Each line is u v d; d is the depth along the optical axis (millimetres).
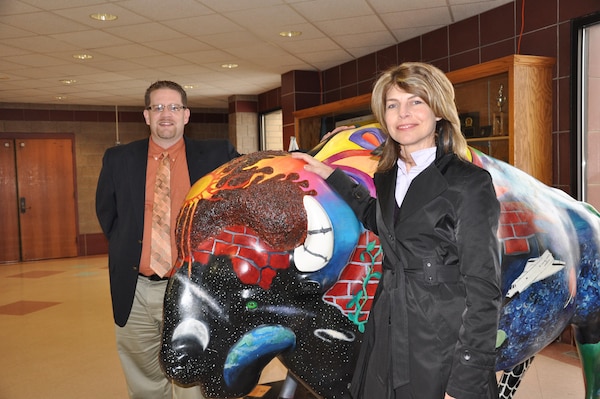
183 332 1543
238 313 1563
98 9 4516
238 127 9562
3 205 9836
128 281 2293
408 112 1329
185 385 1586
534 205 1935
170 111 2285
